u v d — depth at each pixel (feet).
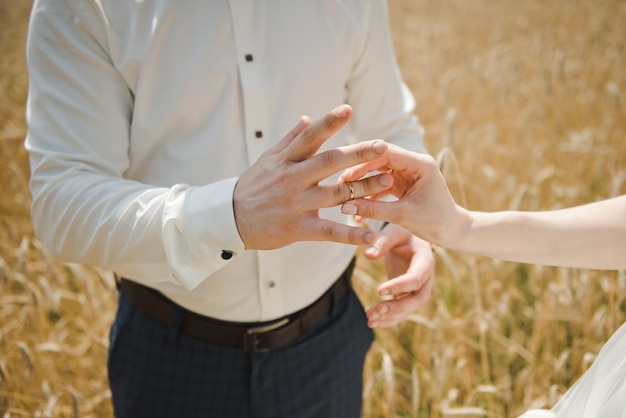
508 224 3.83
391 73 5.15
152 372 4.78
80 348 7.88
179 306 4.65
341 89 4.72
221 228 3.49
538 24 26.17
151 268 3.84
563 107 15.07
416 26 27.32
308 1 4.38
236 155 4.38
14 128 15.29
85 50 3.95
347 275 5.24
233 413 4.88
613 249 3.74
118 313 5.07
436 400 6.91
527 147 13.65
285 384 4.94
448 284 9.34
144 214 3.73
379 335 8.49
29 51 4.07
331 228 3.32
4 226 11.62
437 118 15.87
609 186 11.09
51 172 3.99
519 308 9.74
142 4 3.97
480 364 8.64
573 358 7.80
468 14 29.71
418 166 3.58
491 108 15.39
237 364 4.75
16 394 6.43
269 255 4.47
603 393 3.74
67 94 3.99
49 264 7.37
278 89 4.41
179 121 4.26
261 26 4.25
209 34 4.11
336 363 5.19
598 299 9.11
